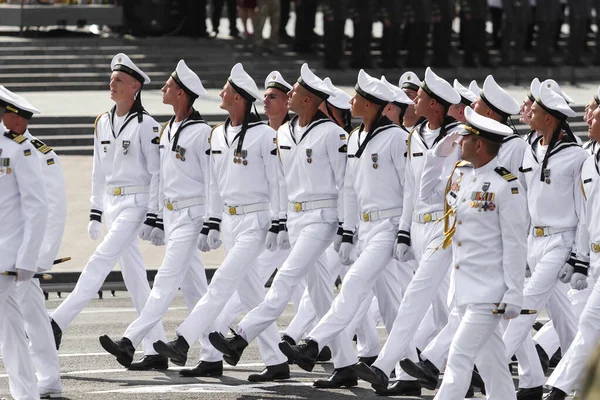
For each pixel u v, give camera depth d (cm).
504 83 7694
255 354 3328
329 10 7388
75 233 4828
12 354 2462
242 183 2983
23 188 2384
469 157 2338
